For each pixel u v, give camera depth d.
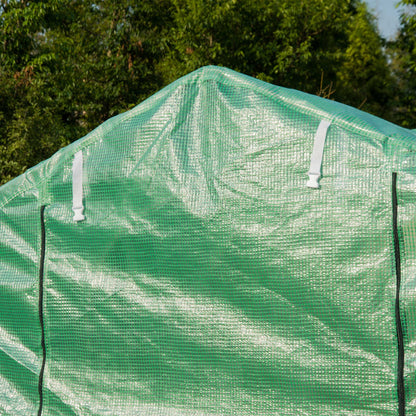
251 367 2.42
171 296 2.58
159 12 13.20
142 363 2.60
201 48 12.20
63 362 2.75
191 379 2.51
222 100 2.64
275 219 2.43
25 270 2.89
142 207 2.66
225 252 2.49
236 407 2.42
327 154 2.40
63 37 13.29
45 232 2.85
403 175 2.27
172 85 2.78
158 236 2.61
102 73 13.02
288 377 2.36
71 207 2.82
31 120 8.95
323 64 13.44
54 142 9.35
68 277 2.77
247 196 2.49
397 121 14.23
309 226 2.38
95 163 2.79
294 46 12.84
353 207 2.33
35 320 2.82
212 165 2.58
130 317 2.63
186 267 2.56
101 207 2.74
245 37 12.34
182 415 2.48
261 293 2.43
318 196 2.38
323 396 2.30
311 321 2.35
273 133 2.51
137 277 2.65
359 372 2.26
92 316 2.71
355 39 17.58
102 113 13.23
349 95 17.38
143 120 2.77
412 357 2.19
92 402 2.65
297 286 2.38
